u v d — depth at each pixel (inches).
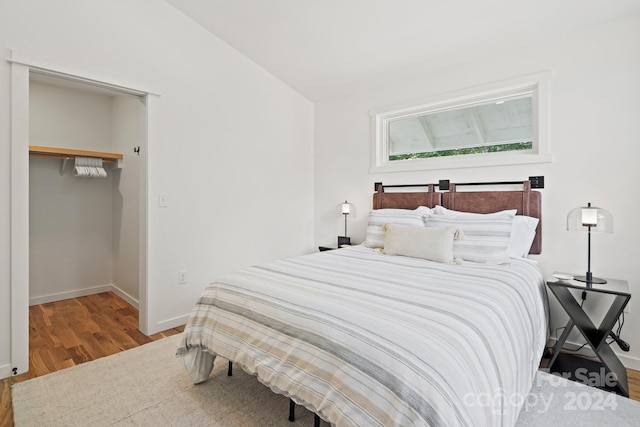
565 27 95.7
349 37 114.9
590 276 86.3
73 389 76.5
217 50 125.3
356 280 72.9
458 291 64.9
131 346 99.9
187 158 117.4
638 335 88.4
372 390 42.1
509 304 63.1
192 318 76.1
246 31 120.0
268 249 147.3
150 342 102.5
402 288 66.7
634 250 88.7
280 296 63.0
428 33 106.1
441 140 130.9
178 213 115.6
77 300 145.6
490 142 118.8
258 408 70.0
